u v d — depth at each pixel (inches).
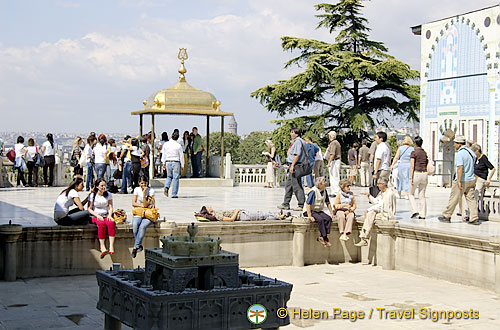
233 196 844.0
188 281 250.1
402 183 759.1
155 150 1136.8
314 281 476.4
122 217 476.4
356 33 1852.9
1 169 959.0
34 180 966.4
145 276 270.7
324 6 1898.4
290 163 624.7
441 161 1175.6
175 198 803.4
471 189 541.3
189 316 247.3
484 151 1091.9
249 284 271.6
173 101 1055.0
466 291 443.8
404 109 1833.2
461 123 1141.1
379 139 679.7
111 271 296.7
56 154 1042.1
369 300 414.0
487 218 569.9
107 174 890.7
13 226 439.5
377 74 1761.8
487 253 444.1
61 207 462.9
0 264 442.6
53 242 458.3
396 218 584.4
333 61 1836.9
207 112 1075.3
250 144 4817.9
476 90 1109.7
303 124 1866.4
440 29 1187.3
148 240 482.3
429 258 492.4
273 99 1855.3
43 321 340.2
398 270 522.9
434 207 704.4
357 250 561.0
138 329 255.0
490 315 378.6
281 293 266.5
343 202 551.5
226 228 508.4
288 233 536.7
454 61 1155.9
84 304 380.5
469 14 1120.8
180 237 266.8
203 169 1163.3
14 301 386.3
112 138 914.7
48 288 422.6
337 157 863.7
